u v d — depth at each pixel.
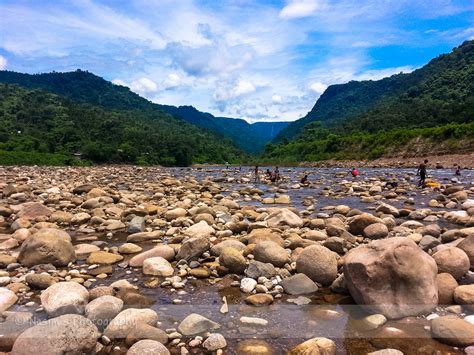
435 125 80.19
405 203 15.70
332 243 8.07
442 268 6.16
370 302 5.33
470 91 105.81
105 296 5.46
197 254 7.70
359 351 4.48
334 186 24.61
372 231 9.39
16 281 6.55
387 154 64.69
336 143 81.94
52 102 138.62
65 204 14.53
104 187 20.83
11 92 139.38
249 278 6.60
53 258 7.40
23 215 11.98
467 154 52.59
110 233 10.23
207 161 116.44
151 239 9.62
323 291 6.29
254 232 9.02
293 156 93.19
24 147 76.94
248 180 29.69
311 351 4.25
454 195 16.20
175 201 16.08
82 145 91.75
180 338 4.77
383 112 112.56
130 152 94.50
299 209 14.80
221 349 4.53
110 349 4.51
